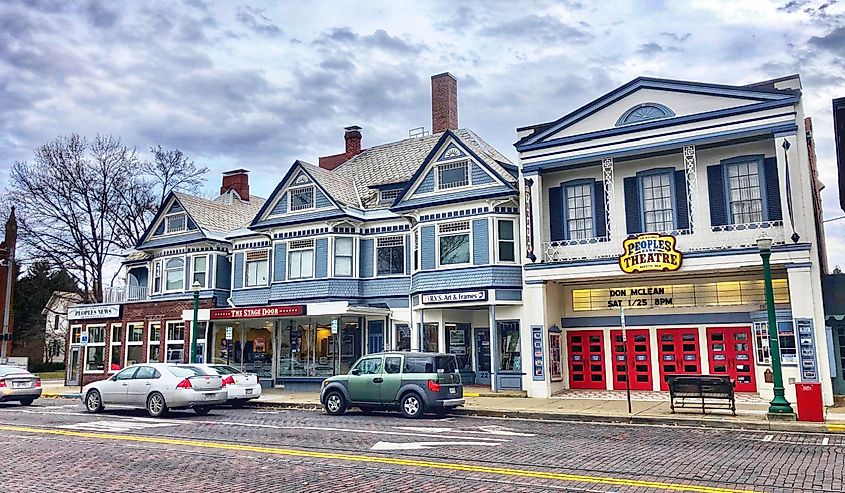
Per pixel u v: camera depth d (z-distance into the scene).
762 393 20.16
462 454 11.72
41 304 57.97
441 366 18.48
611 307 24.14
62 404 24.19
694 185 20.98
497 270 23.77
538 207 23.02
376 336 27.31
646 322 23.52
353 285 27.56
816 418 15.54
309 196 28.75
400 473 10.02
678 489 8.80
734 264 20.03
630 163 23.06
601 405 19.64
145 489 9.14
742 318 22.12
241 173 40.84
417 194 26.16
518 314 23.92
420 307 25.08
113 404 19.67
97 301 44.00
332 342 27.31
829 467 10.33
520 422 17.11
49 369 55.91
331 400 19.31
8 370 24.11
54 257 43.34
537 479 9.49
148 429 15.70
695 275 22.53
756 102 20.09
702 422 16.14
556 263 22.53
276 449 12.40
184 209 32.59
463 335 25.73
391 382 18.45
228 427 15.98
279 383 28.11
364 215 28.20
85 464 11.12
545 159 23.02
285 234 28.94
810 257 19.03
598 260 21.89
